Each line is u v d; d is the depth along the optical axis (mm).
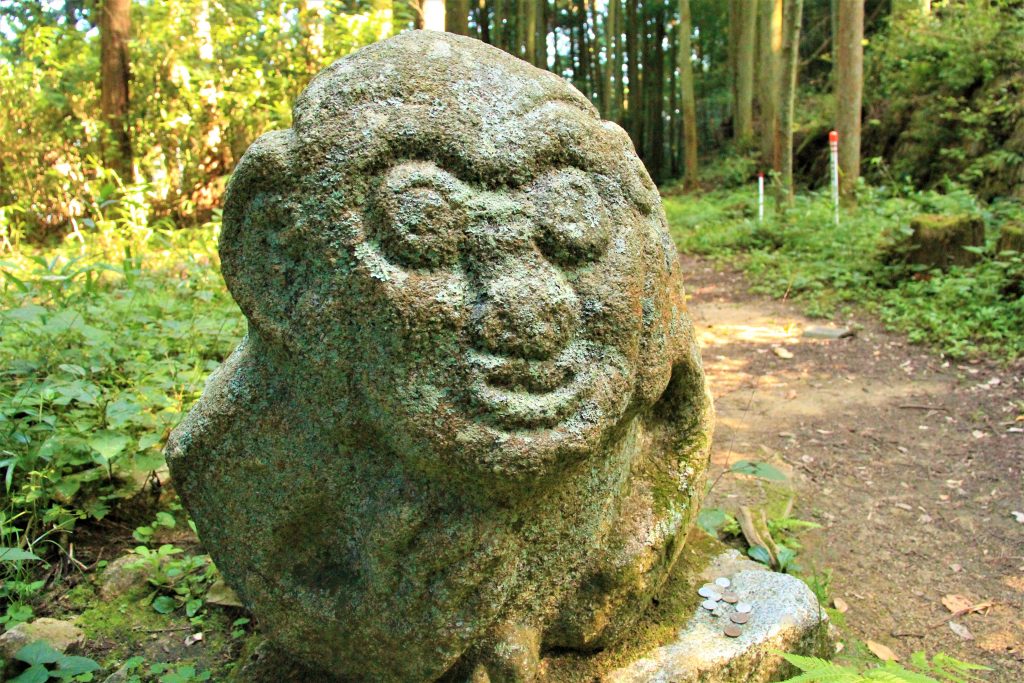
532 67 1536
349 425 1400
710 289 7148
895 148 11234
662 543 1783
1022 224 5648
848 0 9273
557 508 1541
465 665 1555
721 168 16062
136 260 4355
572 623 1687
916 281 5957
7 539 2297
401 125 1341
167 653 2033
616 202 1509
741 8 16875
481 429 1301
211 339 3561
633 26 20406
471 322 1312
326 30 7906
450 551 1397
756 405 4305
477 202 1344
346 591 1529
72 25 9305
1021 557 2807
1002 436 3732
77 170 8008
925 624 2457
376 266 1301
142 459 2545
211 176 8508
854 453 3660
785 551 2670
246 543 1586
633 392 1526
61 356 2873
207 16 8367
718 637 1836
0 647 1938
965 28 10117
